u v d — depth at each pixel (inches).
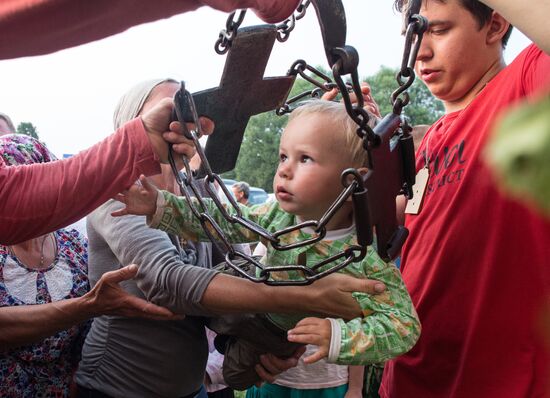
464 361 55.4
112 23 36.6
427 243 61.1
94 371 66.2
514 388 52.0
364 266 52.9
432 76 63.7
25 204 49.5
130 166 50.0
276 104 50.2
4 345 60.9
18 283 66.3
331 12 35.0
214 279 55.3
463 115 60.7
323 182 50.5
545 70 49.9
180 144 46.4
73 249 73.9
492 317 53.9
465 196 56.9
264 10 34.9
